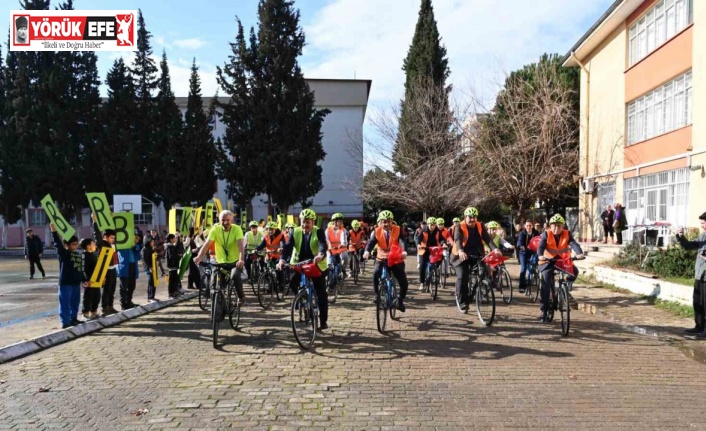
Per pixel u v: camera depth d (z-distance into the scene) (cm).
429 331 812
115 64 3566
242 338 770
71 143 3447
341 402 492
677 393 526
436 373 587
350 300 1172
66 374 585
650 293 1143
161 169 3466
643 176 1908
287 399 500
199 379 564
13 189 3606
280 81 3183
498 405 486
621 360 648
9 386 543
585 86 2414
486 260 891
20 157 3484
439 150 2870
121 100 3488
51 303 1146
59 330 771
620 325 866
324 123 4144
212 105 3475
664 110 1773
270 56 3178
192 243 1256
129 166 3378
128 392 521
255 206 4056
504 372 592
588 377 576
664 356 669
